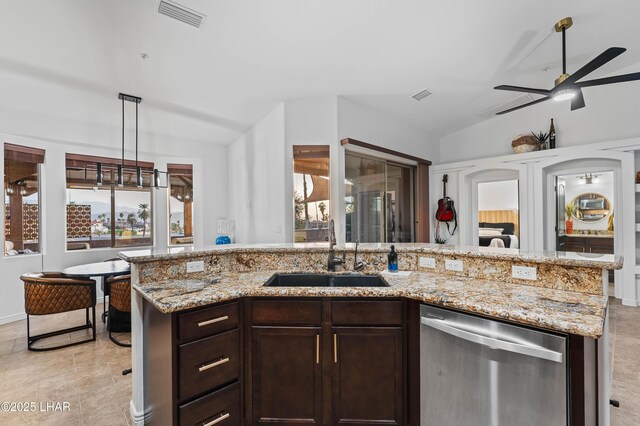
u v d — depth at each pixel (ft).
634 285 12.96
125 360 8.92
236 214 17.48
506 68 11.55
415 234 17.93
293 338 5.51
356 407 5.44
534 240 15.39
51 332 10.94
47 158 13.25
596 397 4.33
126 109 12.87
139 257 6.07
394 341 5.41
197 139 17.22
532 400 4.13
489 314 4.40
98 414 6.48
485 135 17.81
